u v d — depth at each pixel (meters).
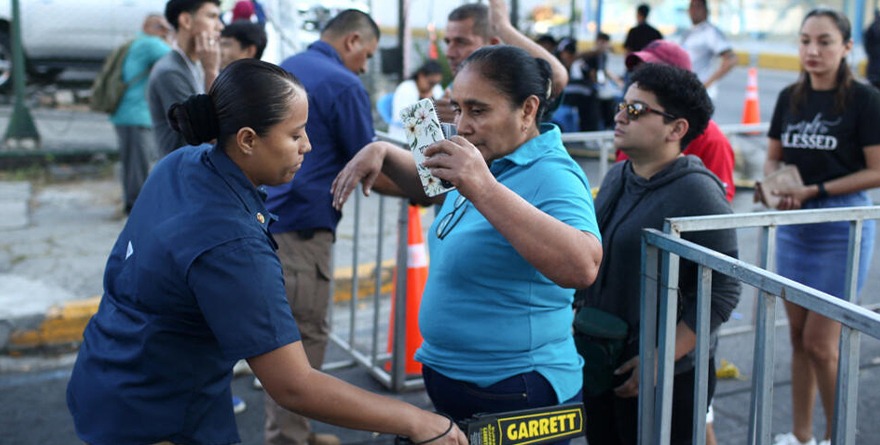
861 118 3.42
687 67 3.44
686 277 2.47
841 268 3.52
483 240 2.10
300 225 3.45
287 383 1.87
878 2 15.83
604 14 17.69
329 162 3.48
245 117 1.88
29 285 5.30
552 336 2.20
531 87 2.12
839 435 1.74
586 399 2.70
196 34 3.91
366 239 6.58
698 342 2.10
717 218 2.18
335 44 3.67
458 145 1.87
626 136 2.54
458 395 2.23
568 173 2.11
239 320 1.83
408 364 4.47
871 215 2.43
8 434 3.89
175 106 1.94
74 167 8.53
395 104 6.30
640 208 2.53
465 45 3.88
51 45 9.98
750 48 20.02
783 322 5.24
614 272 2.56
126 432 1.99
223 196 1.91
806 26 3.46
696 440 2.15
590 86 9.23
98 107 6.68
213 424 2.07
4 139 8.62
